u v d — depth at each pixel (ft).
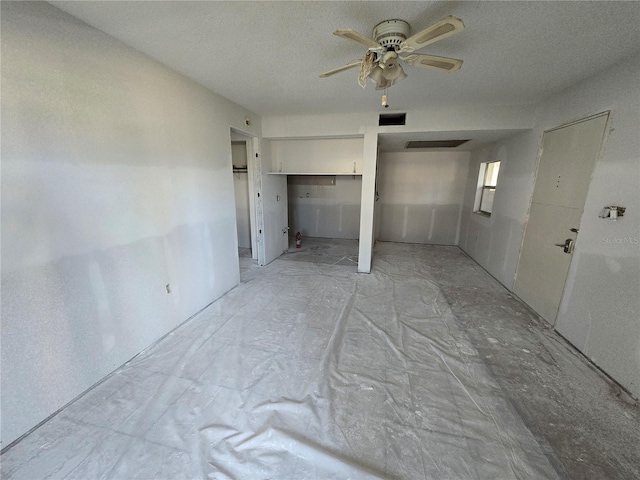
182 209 8.38
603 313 6.65
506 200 12.45
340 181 20.76
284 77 8.17
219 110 9.90
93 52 5.54
